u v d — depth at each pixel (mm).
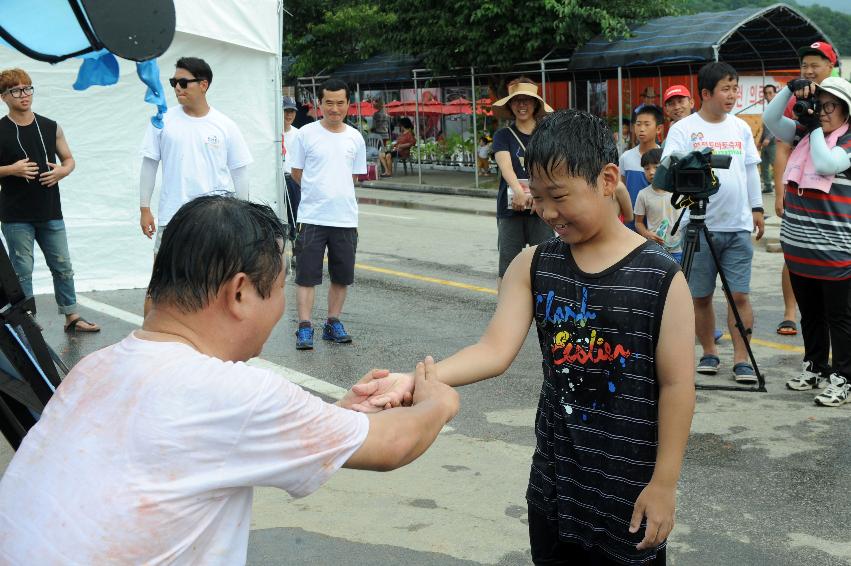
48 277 8711
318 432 1745
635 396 2238
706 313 6133
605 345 2256
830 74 5918
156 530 1583
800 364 6438
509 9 18438
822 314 5676
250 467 1670
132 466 1592
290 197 10211
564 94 19969
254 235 1735
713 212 5863
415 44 20328
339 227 6824
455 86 21766
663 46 16500
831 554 3729
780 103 5723
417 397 2121
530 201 6918
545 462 2428
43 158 6754
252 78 9055
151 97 5926
